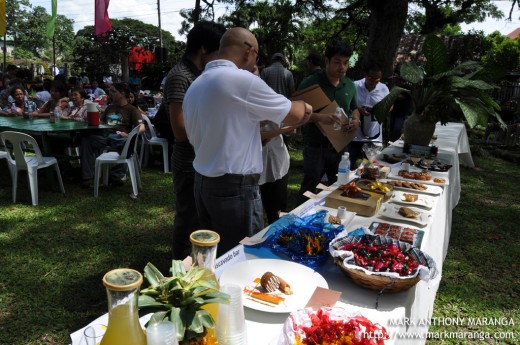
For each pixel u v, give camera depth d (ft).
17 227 12.00
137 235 11.81
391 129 19.62
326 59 10.13
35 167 13.92
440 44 11.17
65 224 12.39
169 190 16.26
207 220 6.22
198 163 5.86
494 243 12.37
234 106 5.24
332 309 3.44
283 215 5.83
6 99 23.26
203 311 2.84
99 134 16.12
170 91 7.14
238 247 4.99
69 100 19.20
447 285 9.65
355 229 6.03
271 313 3.82
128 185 16.74
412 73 11.02
